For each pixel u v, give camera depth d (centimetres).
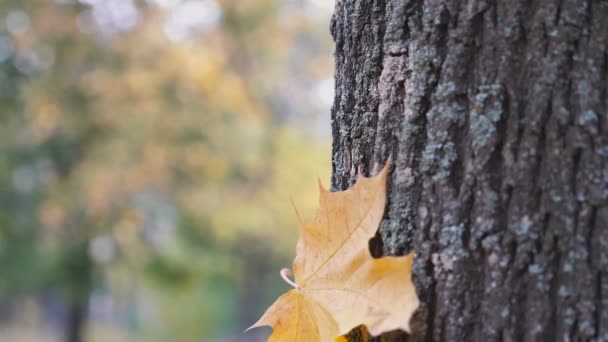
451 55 113
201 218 891
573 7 106
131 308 2078
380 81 124
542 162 106
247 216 943
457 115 112
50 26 744
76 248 812
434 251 113
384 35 124
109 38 771
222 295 1493
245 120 888
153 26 778
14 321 2027
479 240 109
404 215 117
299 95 1190
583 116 104
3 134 777
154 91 781
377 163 123
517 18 108
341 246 114
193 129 804
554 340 103
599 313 101
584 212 103
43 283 877
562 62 105
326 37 1144
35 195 788
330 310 112
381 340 116
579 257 102
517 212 106
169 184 843
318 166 1018
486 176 109
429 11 116
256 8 858
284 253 1328
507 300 106
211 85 795
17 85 749
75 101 761
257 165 948
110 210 802
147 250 878
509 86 108
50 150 780
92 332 1811
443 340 111
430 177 114
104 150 792
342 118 132
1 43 751
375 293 106
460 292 110
